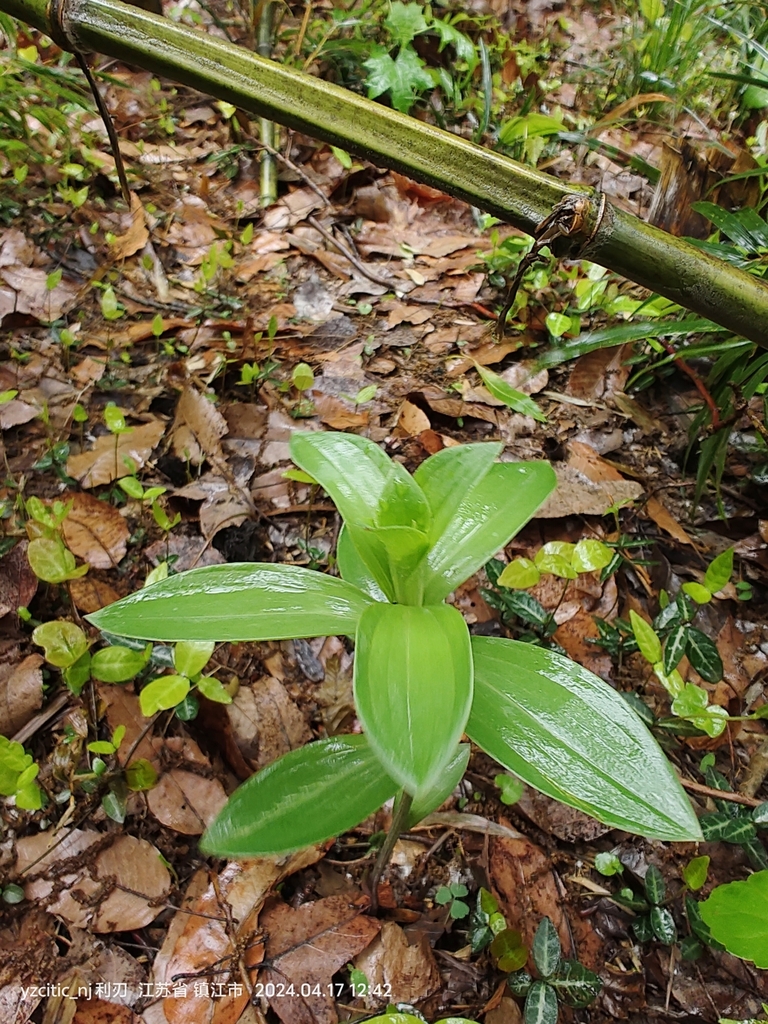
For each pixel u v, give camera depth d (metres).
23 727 0.48
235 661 0.53
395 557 0.28
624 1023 0.41
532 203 0.26
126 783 0.45
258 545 0.61
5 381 0.70
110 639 0.52
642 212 1.06
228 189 1.01
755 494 0.69
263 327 0.81
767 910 0.32
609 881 0.47
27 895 0.42
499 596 0.56
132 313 0.80
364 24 1.13
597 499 0.66
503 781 0.48
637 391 0.78
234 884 0.43
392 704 0.24
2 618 0.52
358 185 1.02
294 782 0.33
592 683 0.30
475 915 0.43
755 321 0.28
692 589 0.51
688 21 1.16
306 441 0.34
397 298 0.88
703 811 0.50
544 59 1.32
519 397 0.62
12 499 0.60
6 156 0.90
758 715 0.46
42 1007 0.39
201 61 0.25
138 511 0.61
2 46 1.00
